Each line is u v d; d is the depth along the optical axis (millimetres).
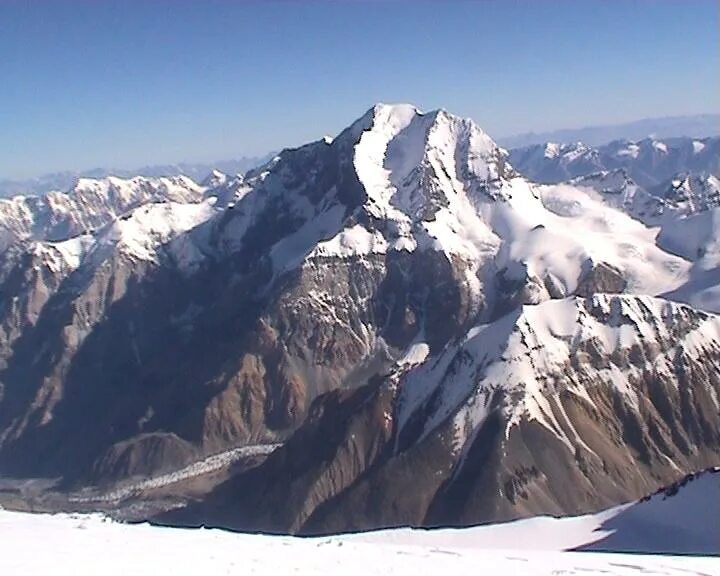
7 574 28844
